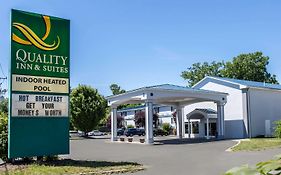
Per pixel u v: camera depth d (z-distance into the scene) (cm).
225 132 4019
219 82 4109
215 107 4194
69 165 1512
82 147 2964
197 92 3497
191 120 4434
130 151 2422
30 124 1565
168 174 1321
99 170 1387
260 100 3956
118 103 3781
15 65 1547
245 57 6781
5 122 1670
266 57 6794
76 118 5119
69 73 1700
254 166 191
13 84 1535
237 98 3919
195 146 2695
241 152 2125
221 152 2158
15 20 1563
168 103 4250
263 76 6731
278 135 3117
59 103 1656
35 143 1571
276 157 195
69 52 1712
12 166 1479
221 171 1362
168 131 5616
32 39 1602
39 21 1630
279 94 4197
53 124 1628
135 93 3344
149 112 3175
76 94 5209
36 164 1523
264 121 3956
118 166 1497
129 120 7388
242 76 6750
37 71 1603
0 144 1609
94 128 5269
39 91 1603
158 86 3488
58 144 1634
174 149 2486
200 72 7188
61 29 1694
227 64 6925
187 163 1648
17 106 1538
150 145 2966
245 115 3816
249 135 3769
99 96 5306
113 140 3856
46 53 1636
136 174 1330
